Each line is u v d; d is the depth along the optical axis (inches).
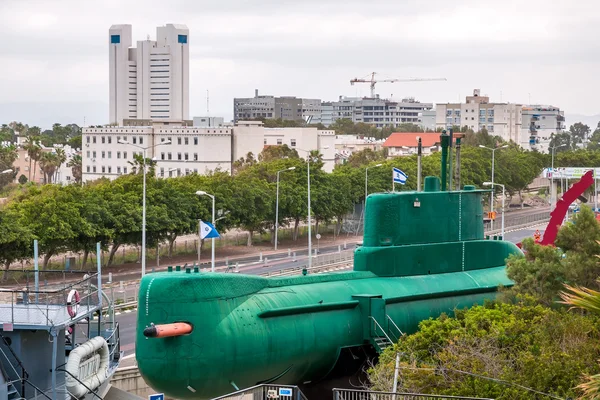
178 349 1378.0
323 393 1615.4
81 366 1405.0
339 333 1553.9
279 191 4434.1
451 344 1378.0
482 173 6038.4
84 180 7682.1
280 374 1496.1
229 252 4128.9
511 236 4490.7
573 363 1293.1
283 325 1480.1
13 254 3048.7
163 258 3836.1
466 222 1850.4
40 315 1409.9
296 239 4658.0
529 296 1646.2
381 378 1326.3
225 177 4323.3
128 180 3858.3
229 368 1406.3
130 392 1733.5
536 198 7544.3
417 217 1756.9
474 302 1787.6
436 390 1285.7
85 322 1631.4
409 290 1694.1
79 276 3189.0
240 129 7549.2
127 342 2079.2
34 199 3282.5
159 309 1391.5
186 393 1408.7
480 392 1259.8
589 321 1514.5
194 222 3779.5
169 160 7445.9
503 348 1413.6
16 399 1311.5
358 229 5132.9
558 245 1886.1
